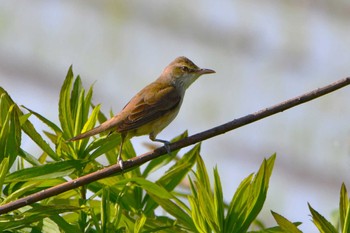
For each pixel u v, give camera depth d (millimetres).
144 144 12258
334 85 10344
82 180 9578
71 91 11055
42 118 10680
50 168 9859
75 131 10898
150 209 10602
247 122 10508
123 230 9906
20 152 10219
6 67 28453
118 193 10492
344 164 23688
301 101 10336
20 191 9633
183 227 9945
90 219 9844
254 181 9906
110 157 11773
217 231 9836
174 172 10609
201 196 9820
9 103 10391
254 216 9922
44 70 29172
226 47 30938
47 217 9445
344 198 9594
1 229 9180
